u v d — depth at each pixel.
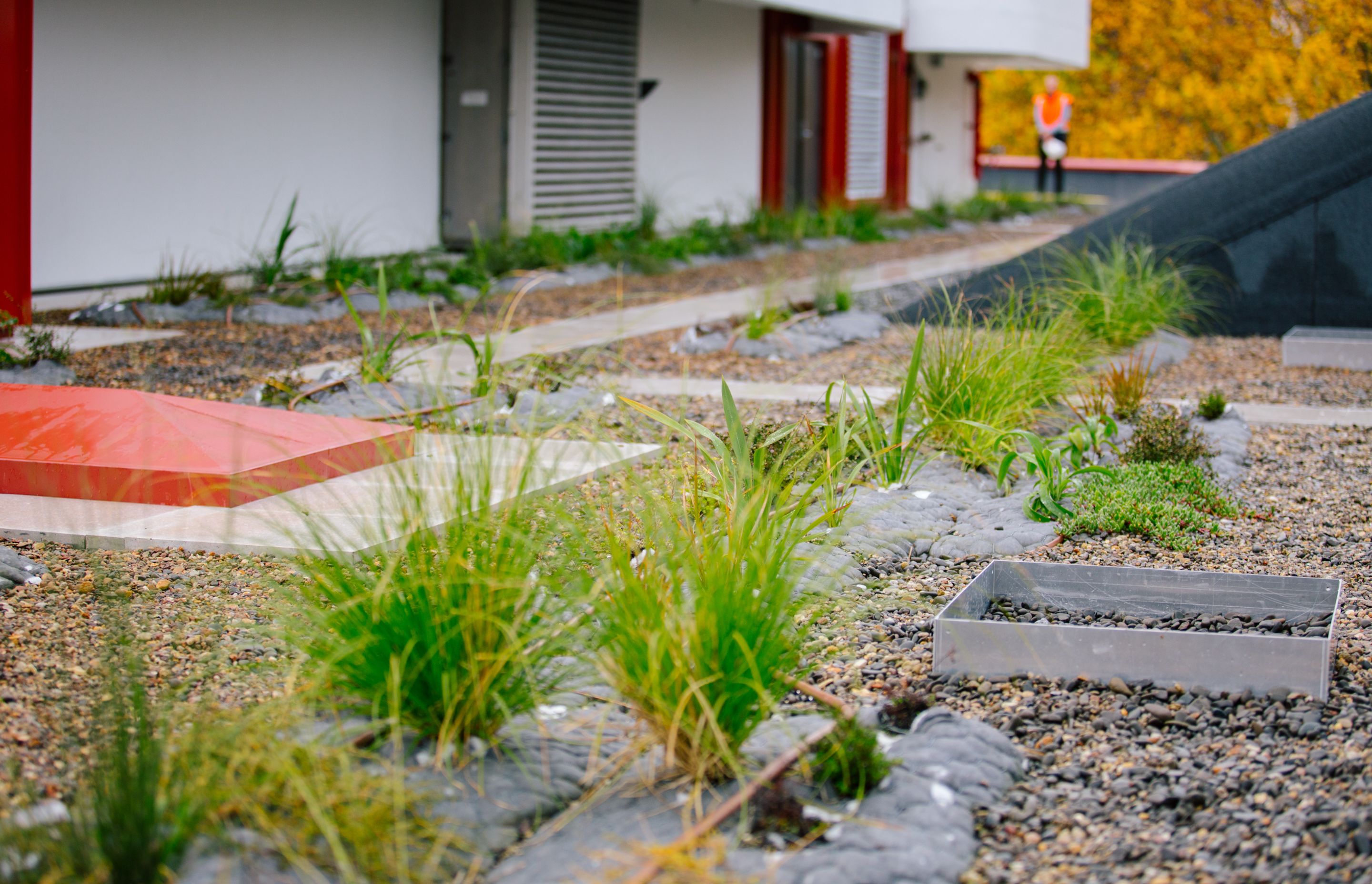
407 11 13.21
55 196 9.78
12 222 8.08
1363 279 9.96
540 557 3.83
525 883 2.50
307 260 11.51
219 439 5.21
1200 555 4.66
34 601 3.91
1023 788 2.96
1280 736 3.18
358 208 12.79
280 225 11.86
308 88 12.04
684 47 16.70
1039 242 18.06
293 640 3.24
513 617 3.12
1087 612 4.09
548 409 6.52
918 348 5.37
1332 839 2.67
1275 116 24.16
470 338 6.45
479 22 13.53
